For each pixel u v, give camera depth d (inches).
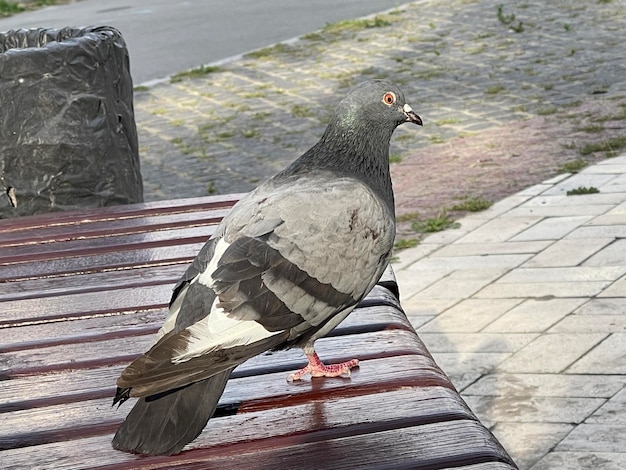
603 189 335.3
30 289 149.9
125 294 144.6
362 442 100.8
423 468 95.9
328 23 725.3
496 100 476.4
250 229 107.3
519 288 265.7
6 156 211.5
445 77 533.6
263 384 115.0
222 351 96.1
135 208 194.1
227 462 99.0
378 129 124.3
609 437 189.5
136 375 89.7
